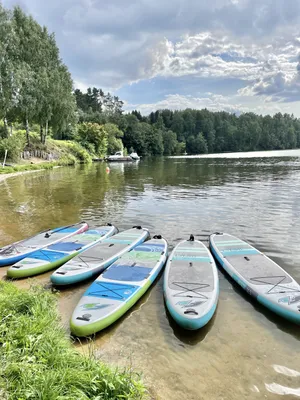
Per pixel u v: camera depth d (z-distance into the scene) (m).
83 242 8.19
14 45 30.28
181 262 6.64
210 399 3.42
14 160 31.47
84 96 105.94
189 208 12.86
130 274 6.08
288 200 13.87
